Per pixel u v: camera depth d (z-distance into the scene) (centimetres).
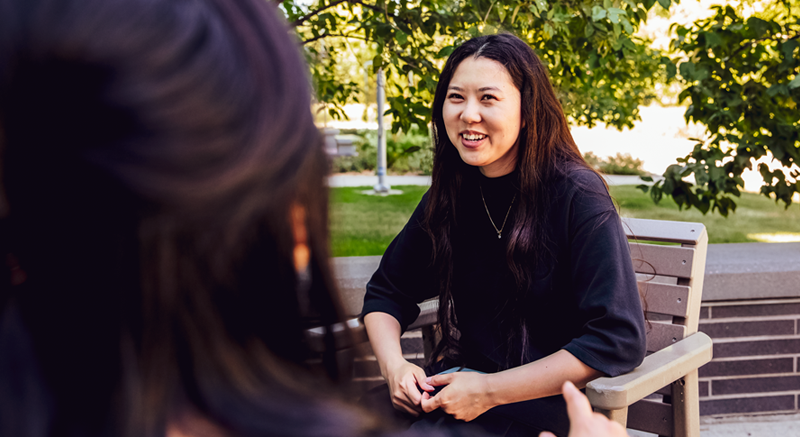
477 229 145
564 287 133
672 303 158
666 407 148
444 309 149
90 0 30
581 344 121
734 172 236
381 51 220
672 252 159
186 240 31
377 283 159
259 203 31
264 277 34
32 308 32
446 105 138
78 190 29
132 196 29
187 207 29
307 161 34
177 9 31
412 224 159
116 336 31
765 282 215
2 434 31
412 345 215
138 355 31
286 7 232
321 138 38
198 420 32
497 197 142
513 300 136
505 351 138
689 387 144
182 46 30
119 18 30
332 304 39
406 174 1026
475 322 143
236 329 34
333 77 255
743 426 219
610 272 124
